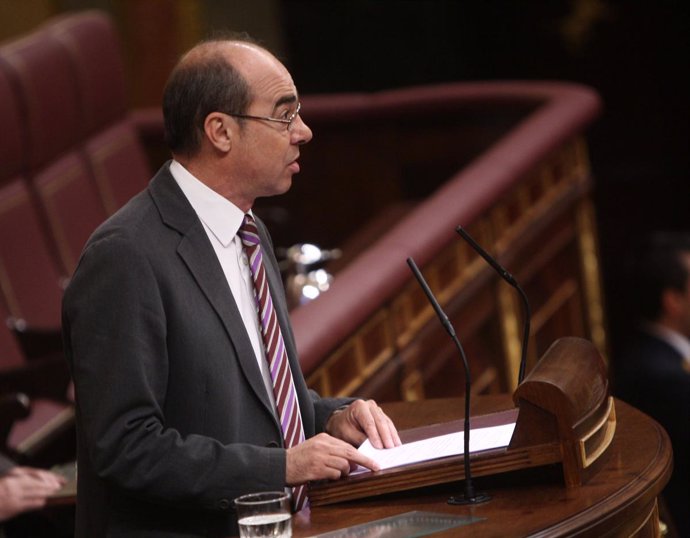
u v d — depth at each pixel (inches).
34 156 848.9
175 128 397.4
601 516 343.6
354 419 419.2
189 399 376.8
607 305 1684.3
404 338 733.9
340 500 379.2
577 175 1004.6
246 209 404.5
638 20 1663.4
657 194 1683.1
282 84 394.9
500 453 369.1
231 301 387.5
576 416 369.7
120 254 369.7
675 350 735.7
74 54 903.7
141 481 359.3
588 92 1039.0
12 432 684.1
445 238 780.0
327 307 647.8
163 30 1250.0
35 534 602.5
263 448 371.9
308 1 1533.0
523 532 330.6
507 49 1664.6
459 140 1072.8
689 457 703.1
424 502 371.9
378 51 1566.2
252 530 334.0
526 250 920.9
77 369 367.6
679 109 1670.8
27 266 814.5
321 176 1098.1
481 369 842.2
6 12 1128.2
